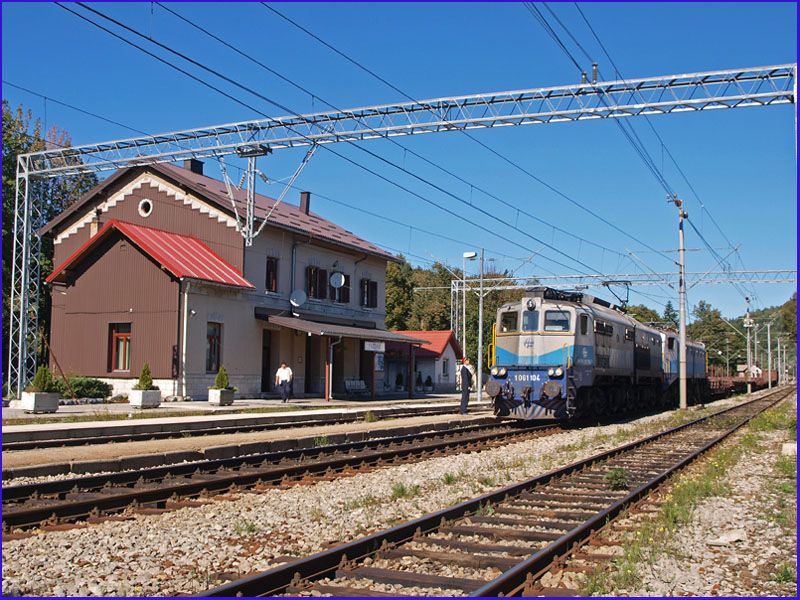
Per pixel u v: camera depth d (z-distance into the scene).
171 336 29.38
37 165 30.47
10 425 18.75
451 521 9.01
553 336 22.92
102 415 22.23
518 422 26.11
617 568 7.32
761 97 20.95
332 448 16.36
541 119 23.27
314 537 8.50
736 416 31.34
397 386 47.38
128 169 34.81
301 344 36.25
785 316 114.12
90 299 31.30
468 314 56.16
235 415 23.95
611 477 11.93
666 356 35.62
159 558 7.49
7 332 38.09
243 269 32.25
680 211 34.44
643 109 22.25
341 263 39.31
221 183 37.25
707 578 7.32
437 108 24.08
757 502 11.28
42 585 6.57
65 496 10.34
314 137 25.70
